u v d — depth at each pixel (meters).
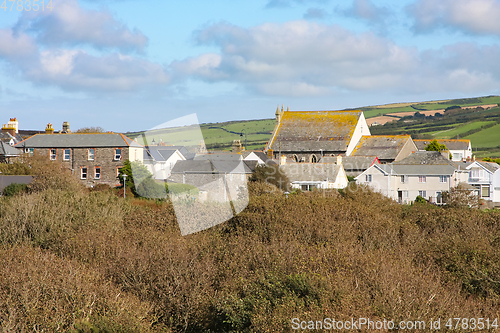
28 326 6.89
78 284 7.92
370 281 8.08
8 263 8.75
